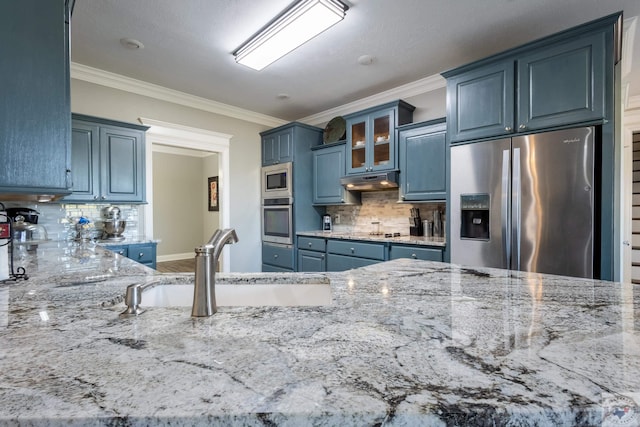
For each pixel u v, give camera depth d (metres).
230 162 4.36
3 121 1.05
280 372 0.50
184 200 7.43
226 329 0.69
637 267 4.33
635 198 4.77
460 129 2.63
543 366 0.52
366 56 2.94
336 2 2.17
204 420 0.40
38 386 0.46
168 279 1.23
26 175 1.08
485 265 2.45
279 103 4.21
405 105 3.51
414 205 3.68
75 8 2.26
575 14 2.32
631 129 3.76
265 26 2.48
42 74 1.11
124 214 3.54
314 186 4.36
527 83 2.30
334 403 0.42
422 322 0.73
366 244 3.40
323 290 1.25
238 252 4.41
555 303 0.89
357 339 0.63
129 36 2.61
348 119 3.89
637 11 2.25
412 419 0.40
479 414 0.41
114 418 0.40
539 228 2.20
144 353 0.57
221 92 3.82
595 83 2.03
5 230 1.21
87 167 3.05
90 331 0.67
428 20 2.39
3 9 1.06
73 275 1.31
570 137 2.09
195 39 2.66
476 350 0.58
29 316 0.78
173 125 3.81
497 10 2.28
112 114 3.40
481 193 2.47
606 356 0.56
